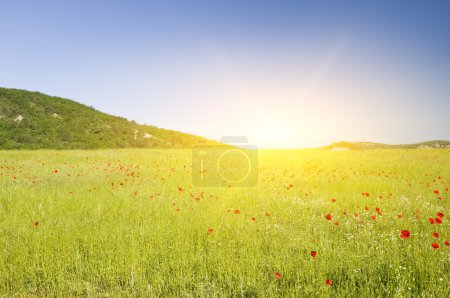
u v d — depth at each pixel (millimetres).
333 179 13875
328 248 5500
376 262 4914
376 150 35031
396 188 11352
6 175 13750
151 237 6059
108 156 25234
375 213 7984
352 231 6789
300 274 4590
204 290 4328
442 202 9266
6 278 4699
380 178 13773
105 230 6398
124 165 18922
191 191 11195
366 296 4020
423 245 5551
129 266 4879
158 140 60531
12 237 6199
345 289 4230
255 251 5461
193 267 5047
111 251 5320
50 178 13453
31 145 44156
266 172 17266
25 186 11320
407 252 5203
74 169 16422
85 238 5902
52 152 28188
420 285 4301
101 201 8938
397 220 7309
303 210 8484
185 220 7246
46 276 4703
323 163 21234
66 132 50531
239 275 4574
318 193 10812
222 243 5859
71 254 5320
